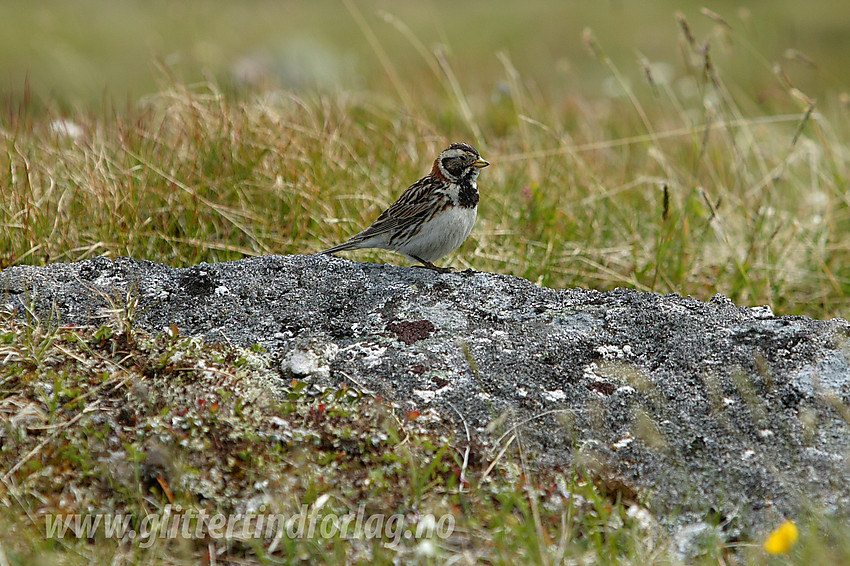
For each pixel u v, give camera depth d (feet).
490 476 22.95
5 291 29.07
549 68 102.78
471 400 24.95
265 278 30.40
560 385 25.71
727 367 26.21
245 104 45.70
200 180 40.11
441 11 132.98
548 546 20.72
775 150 55.93
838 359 26.22
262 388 25.08
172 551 20.80
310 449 23.27
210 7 119.55
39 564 19.89
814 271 43.29
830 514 21.68
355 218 41.45
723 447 23.65
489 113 61.26
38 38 98.53
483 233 41.83
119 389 24.67
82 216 37.88
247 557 20.86
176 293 29.60
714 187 50.83
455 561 20.47
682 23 46.01
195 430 23.22
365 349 26.96
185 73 70.49
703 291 40.63
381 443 23.47
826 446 23.58
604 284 40.52
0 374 24.71
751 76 96.58
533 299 29.68
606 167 53.98
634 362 26.68
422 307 29.14
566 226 43.47
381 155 47.57
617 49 110.11
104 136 44.75
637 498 22.57
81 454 22.50
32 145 42.65
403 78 73.00
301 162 42.39
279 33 108.78
